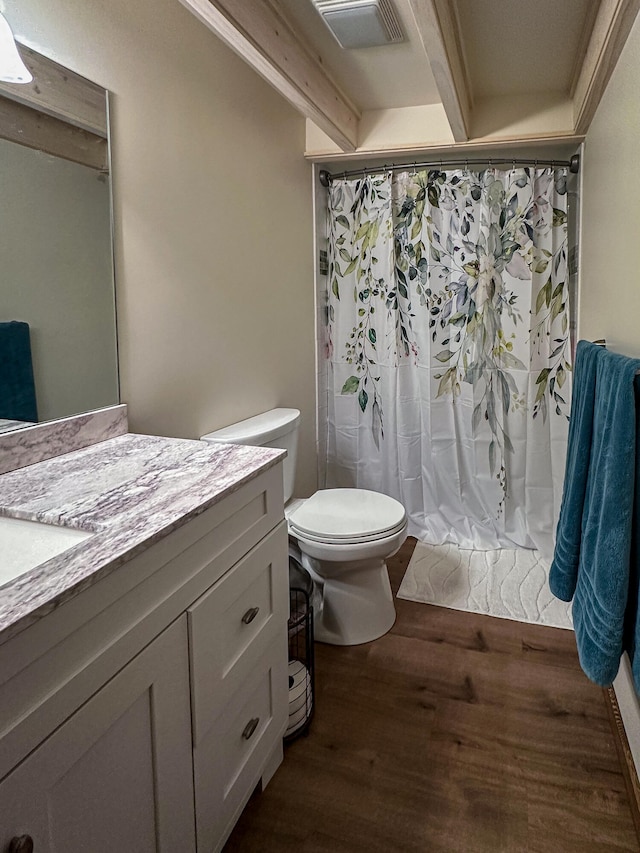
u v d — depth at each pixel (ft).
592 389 4.71
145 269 5.06
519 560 8.63
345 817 4.35
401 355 9.12
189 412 5.83
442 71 5.59
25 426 4.00
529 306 8.43
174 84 5.34
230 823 3.83
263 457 4.24
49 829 2.27
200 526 3.30
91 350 4.52
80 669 2.41
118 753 2.68
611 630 3.69
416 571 8.34
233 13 4.64
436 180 8.56
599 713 5.43
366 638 6.64
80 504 3.26
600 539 3.82
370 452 9.68
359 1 5.34
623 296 4.87
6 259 3.78
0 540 3.17
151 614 2.88
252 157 6.98
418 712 5.48
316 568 6.65
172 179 5.36
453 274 8.73
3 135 3.70
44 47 3.93
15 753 2.09
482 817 4.33
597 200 6.54
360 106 8.35
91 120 4.37
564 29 5.99
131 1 4.73
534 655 6.35
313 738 5.16
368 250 9.07
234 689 3.78
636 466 3.57
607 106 5.79
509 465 8.96
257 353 7.28
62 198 4.17
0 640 1.98
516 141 8.05
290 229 8.22
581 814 4.35
